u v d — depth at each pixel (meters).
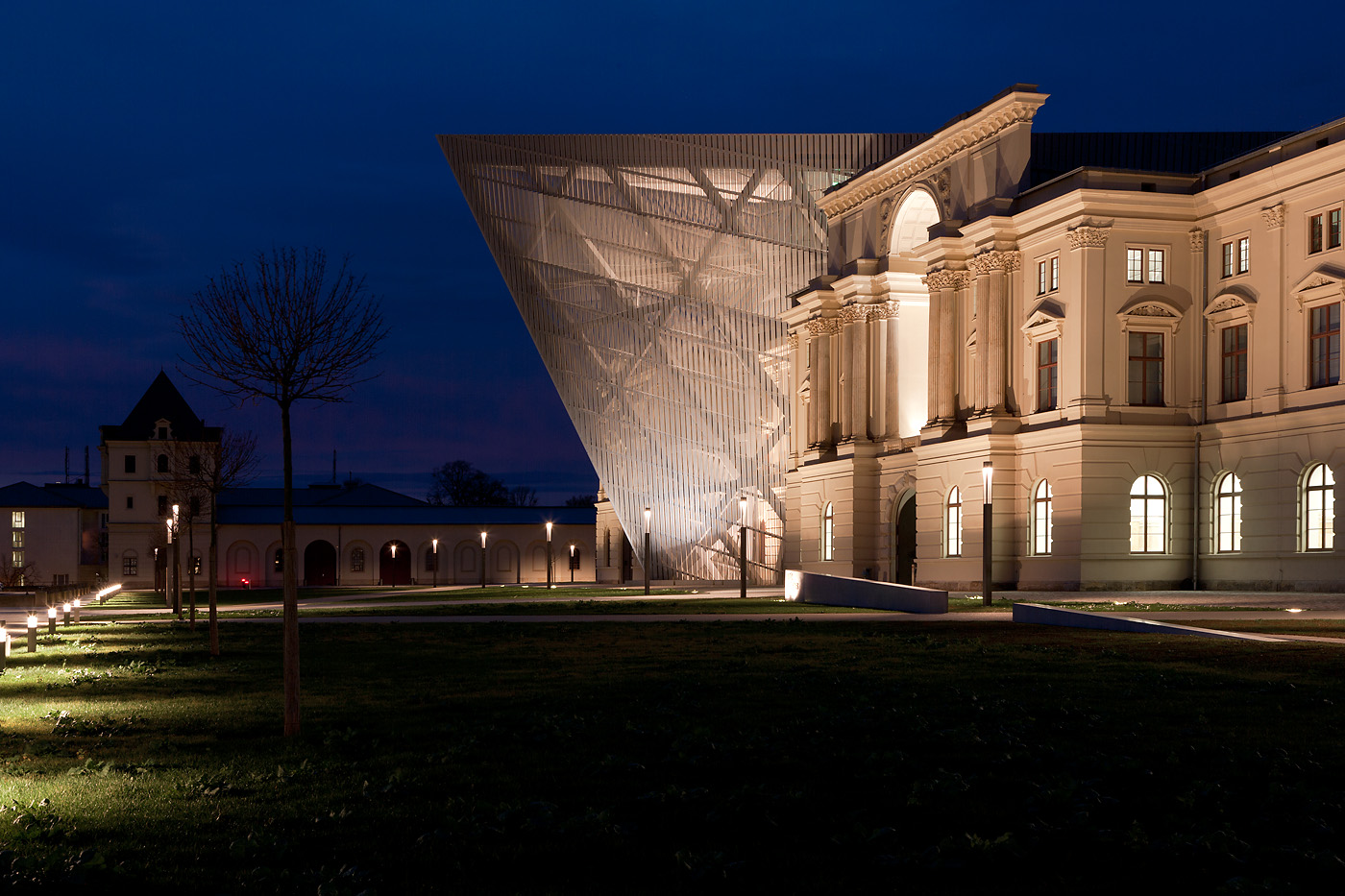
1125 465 44.44
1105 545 44.25
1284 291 41.28
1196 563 44.66
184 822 8.31
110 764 10.34
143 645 25.34
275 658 21.58
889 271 58.28
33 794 9.19
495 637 25.89
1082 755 10.26
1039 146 62.72
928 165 54.78
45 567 123.62
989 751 10.59
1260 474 41.84
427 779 9.67
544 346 74.31
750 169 72.56
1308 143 40.75
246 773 10.14
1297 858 7.00
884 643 22.22
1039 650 20.11
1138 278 44.97
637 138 73.88
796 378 68.00
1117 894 6.53
